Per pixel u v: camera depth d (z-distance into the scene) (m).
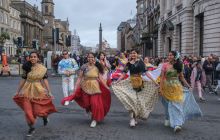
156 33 53.41
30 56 8.03
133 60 8.92
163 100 8.88
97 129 8.59
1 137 7.73
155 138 7.76
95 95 8.98
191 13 32.09
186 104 8.70
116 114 10.66
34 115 7.97
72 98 9.15
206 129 8.80
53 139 7.57
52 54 38.53
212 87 18.95
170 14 40.97
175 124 8.30
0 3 83.25
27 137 7.74
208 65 17.62
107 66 13.63
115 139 7.61
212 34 26.02
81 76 9.20
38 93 7.97
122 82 8.96
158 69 12.78
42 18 129.50
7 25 88.06
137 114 8.83
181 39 34.72
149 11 65.19
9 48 88.81
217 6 25.41
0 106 11.97
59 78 28.05
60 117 10.07
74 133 8.15
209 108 12.28
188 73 19.91
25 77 8.02
